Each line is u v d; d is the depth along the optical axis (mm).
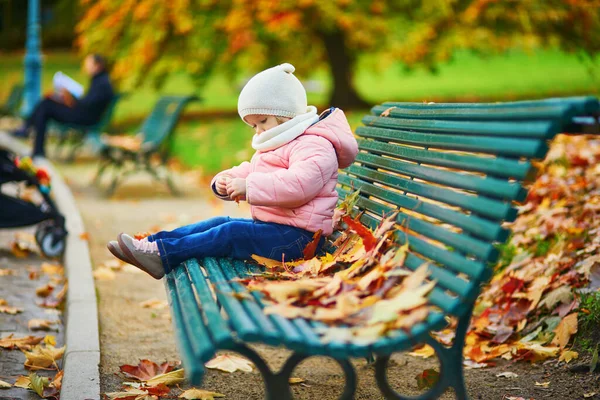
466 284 2557
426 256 2852
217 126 14820
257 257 3383
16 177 6141
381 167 3605
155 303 4938
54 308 5059
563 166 6996
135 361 3920
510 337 4141
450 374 2688
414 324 2482
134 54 14797
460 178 2805
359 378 3754
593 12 14859
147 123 10289
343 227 3619
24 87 17141
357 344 2381
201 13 14422
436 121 3145
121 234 3414
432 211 2928
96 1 16156
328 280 2922
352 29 14094
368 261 2984
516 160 2561
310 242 3457
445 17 14727
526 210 5938
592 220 5152
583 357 3697
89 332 4180
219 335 2371
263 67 15180
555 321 4023
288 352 4152
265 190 3346
